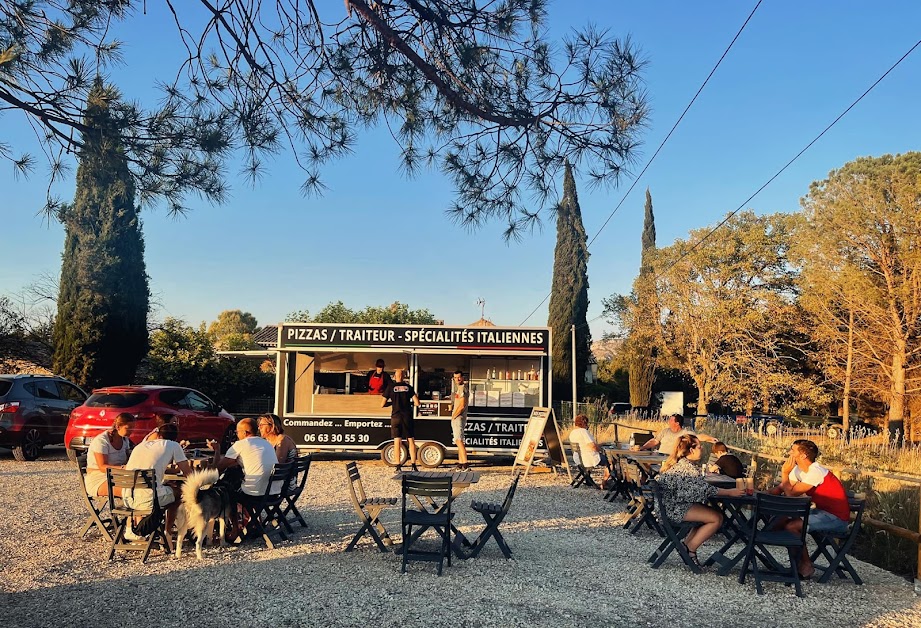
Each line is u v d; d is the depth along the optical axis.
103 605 5.75
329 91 6.27
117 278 20.08
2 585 6.24
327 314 34.38
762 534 6.66
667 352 38.31
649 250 41.00
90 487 7.89
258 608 5.73
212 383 22.11
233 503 7.84
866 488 9.87
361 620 5.49
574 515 10.09
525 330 15.77
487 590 6.32
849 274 31.56
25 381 15.29
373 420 15.48
